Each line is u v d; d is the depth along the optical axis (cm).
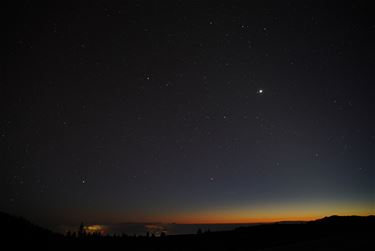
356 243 1977
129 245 3812
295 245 2322
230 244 3362
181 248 3506
